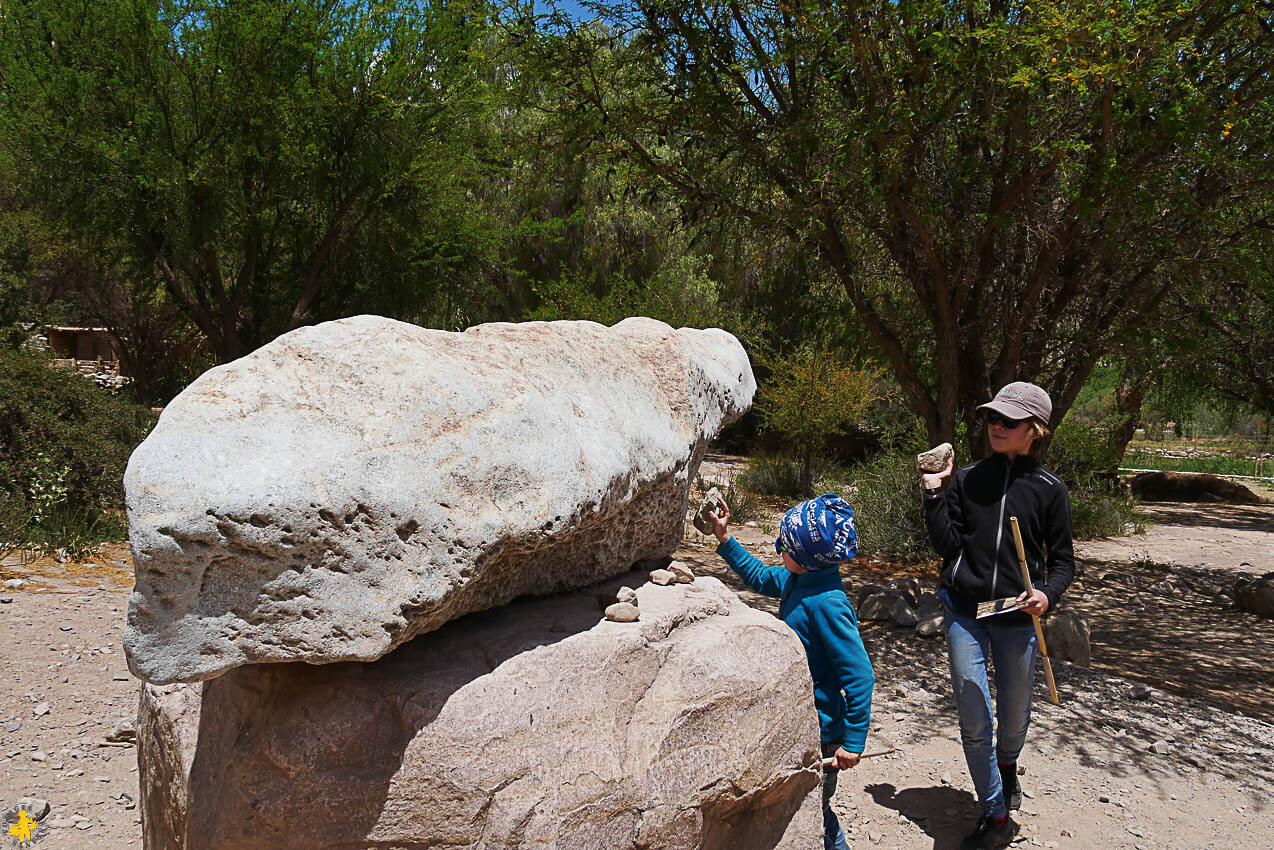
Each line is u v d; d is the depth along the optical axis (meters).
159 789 2.38
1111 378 17.97
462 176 13.73
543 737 2.06
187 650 1.76
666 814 2.18
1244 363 14.66
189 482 1.73
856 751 2.68
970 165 6.99
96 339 24.98
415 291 14.17
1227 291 8.72
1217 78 6.05
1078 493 12.77
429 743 1.96
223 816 1.97
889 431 14.86
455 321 17.36
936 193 7.39
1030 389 3.24
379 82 11.97
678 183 7.77
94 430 8.09
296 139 12.11
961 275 7.68
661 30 7.32
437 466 1.98
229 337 13.11
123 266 13.88
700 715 2.35
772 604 7.01
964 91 6.42
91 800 3.36
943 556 3.35
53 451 7.58
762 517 12.04
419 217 13.48
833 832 2.92
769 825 2.56
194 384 1.94
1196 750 4.32
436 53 12.45
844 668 2.72
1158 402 17.52
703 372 3.18
